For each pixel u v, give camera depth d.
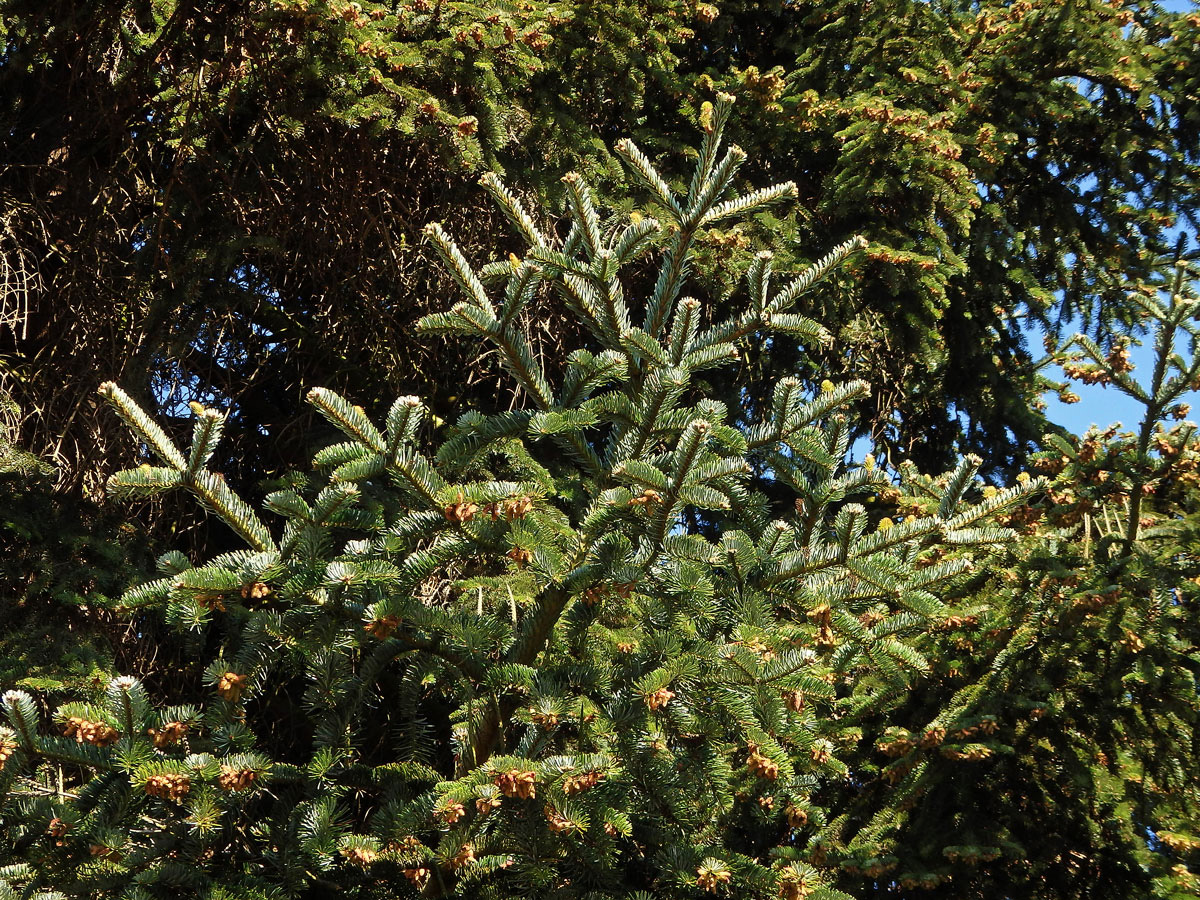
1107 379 4.44
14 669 4.01
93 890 2.90
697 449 3.00
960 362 7.48
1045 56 6.94
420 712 4.65
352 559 3.09
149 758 2.92
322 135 5.90
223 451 6.42
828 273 3.60
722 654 3.04
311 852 2.91
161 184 6.32
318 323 6.71
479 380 6.54
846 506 3.23
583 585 3.15
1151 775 4.07
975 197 6.23
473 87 5.38
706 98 6.68
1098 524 4.47
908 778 4.18
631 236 3.61
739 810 3.97
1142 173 7.51
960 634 4.39
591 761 2.82
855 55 6.80
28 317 5.88
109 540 4.74
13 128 6.09
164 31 5.69
